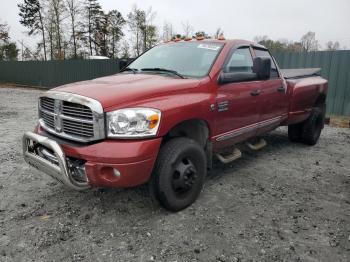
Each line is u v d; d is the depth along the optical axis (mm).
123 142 3078
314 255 2908
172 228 3301
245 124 4535
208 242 3072
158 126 3193
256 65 4250
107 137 3109
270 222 3455
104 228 3295
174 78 3877
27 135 3586
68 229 3264
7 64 28938
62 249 2945
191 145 3521
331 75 10016
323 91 6594
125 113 3076
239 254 2902
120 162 3012
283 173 4941
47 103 3678
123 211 3635
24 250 2922
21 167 4980
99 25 48938
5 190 4156
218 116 3953
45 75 24641
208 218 3506
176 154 3367
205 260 2816
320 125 6684
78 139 3230
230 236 3178
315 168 5207
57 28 43500
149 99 3275
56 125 3469
